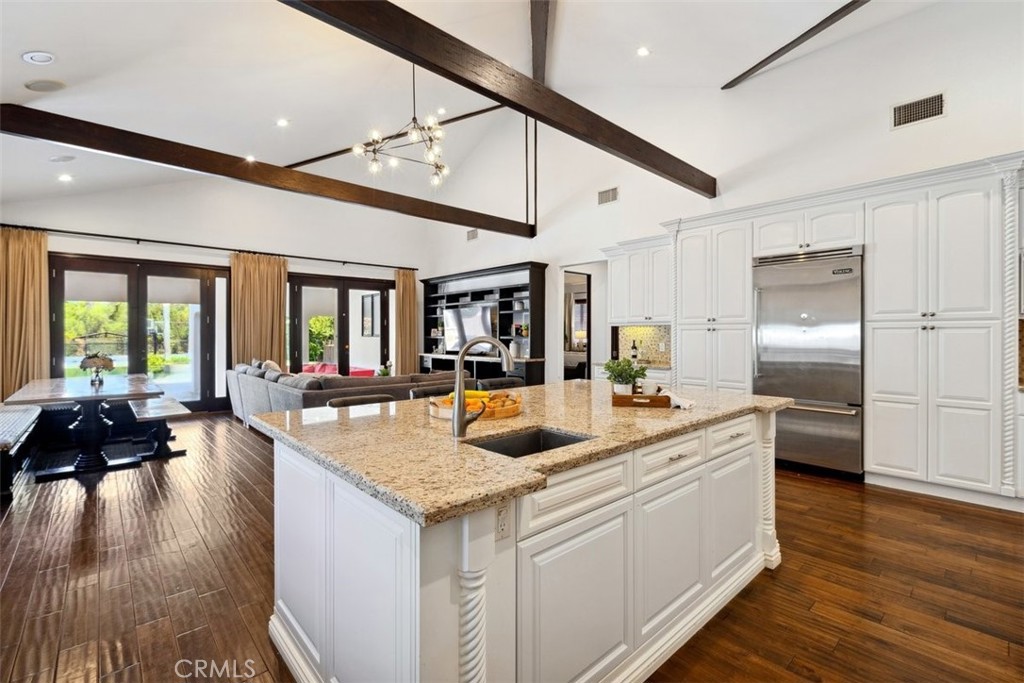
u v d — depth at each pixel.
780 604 2.22
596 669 1.60
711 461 2.19
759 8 3.66
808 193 4.15
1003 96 3.52
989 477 3.36
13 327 5.87
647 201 6.03
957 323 3.48
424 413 2.31
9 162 4.91
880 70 4.10
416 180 9.02
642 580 1.79
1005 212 3.28
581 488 1.55
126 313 6.78
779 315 4.38
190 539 2.88
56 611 2.14
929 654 1.86
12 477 3.66
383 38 2.38
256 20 3.49
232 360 7.52
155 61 3.70
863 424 3.95
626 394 2.55
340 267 8.91
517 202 7.88
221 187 7.54
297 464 1.78
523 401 2.70
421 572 1.12
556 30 4.97
